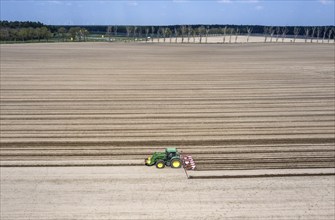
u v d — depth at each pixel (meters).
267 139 20.47
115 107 27.53
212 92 33.50
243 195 13.45
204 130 22.08
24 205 12.63
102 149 18.67
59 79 40.16
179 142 19.92
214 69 50.22
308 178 15.03
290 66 53.53
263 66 53.75
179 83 38.22
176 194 13.50
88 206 12.59
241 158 17.48
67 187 14.02
